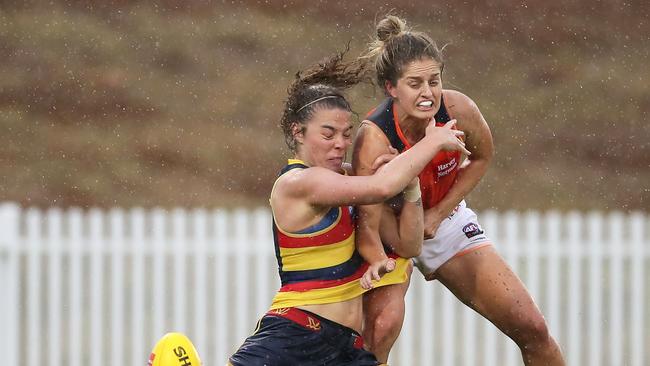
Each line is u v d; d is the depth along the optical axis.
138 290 34.50
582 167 56.72
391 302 18.80
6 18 64.31
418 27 63.72
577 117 59.88
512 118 59.47
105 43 63.09
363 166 17.86
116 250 34.34
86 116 58.09
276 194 17.67
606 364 35.47
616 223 35.00
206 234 34.50
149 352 34.59
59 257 34.25
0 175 53.62
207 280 34.94
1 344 33.72
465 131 18.92
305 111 17.56
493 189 54.81
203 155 55.84
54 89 59.41
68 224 34.75
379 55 17.81
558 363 20.28
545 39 64.44
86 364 35.62
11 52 61.72
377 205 17.70
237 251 34.41
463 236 20.19
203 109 59.12
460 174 19.58
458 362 36.00
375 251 17.72
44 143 56.06
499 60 62.69
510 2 66.62
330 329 17.67
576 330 35.03
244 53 62.88
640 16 66.81
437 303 35.19
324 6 65.81
